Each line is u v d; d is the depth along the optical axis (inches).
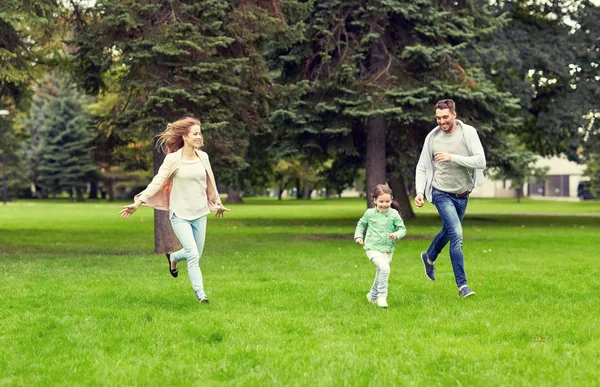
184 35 576.7
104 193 3280.0
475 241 740.7
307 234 911.0
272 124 796.6
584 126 1012.5
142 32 585.6
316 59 785.6
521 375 195.5
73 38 596.1
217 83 572.4
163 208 316.5
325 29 746.8
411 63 761.0
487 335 245.8
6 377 197.0
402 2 736.3
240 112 625.3
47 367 206.7
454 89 754.2
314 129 767.1
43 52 646.5
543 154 1245.1
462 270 332.2
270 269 468.8
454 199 334.0
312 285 374.3
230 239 817.5
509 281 395.5
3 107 755.4
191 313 288.2
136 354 222.4
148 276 426.6
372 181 796.0
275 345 232.5
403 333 248.5
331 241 774.5
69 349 228.4
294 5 650.8
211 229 1022.4
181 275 431.5
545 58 988.6
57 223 1185.4
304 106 772.6
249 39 605.6
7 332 255.3
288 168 2363.4
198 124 311.6
